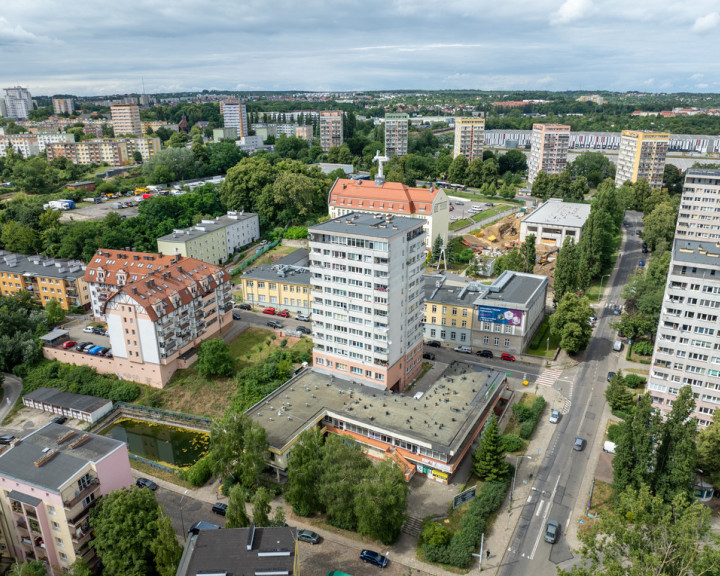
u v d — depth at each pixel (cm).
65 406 13238
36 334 15725
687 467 8812
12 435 12494
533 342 15638
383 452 10850
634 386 13200
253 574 6662
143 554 8106
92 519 8306
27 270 18188
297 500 9362
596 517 9400
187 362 14350
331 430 11400
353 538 9156
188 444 12444
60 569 8675
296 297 16812
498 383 12481
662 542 6906
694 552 6594
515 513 9538
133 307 13362
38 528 8444
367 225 12600
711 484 9838
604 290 19150
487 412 11906
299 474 9250
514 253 19300
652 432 9106
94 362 14525
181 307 14200
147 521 8238
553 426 11925
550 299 18388
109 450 8919
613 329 16300
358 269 12056
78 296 17550
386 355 12269
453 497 9900
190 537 7519
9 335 15312
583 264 18125
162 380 13838
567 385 13488
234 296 18575
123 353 14050
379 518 8456
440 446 10006
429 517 9425
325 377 12756
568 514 9506
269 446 10125
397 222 12850
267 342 15100
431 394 11888
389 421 10875
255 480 10338
